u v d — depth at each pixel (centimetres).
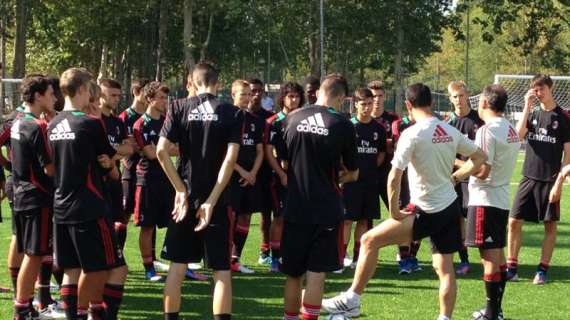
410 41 4125
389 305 693
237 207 816
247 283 783
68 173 550
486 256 643
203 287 762
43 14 3981
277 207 835
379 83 863
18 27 3519
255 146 820
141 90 798
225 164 550
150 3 4031
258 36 4525
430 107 591
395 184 587
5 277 793
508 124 654
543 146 778
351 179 595
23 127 585
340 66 4744
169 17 4522
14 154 592
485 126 648
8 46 5169
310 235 568
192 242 563
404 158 579
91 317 582
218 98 566
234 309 676
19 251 613
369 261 623
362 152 838
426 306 690
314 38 4200
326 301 639
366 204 846
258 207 836
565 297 734
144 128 763
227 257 562
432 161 582
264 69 5384
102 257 558
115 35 4331
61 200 555
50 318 640
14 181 601
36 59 5128
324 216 562
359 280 631
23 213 595
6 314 650
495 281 639
